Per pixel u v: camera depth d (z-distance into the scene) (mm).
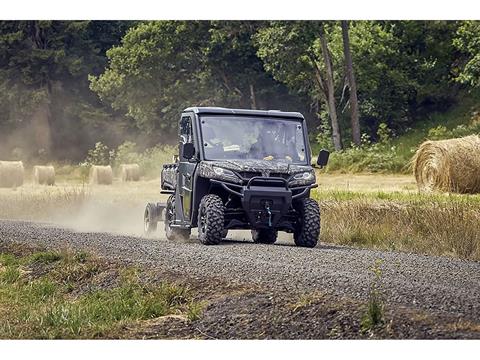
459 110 62688
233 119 19328
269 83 71312
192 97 72250
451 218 19766
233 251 16438
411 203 23328
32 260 18094
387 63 64500
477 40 57312
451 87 64312
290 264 14398
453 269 13922
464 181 34062
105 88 75438
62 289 15812
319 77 63188
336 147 61406
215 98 71312
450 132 58031
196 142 19031
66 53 84812
